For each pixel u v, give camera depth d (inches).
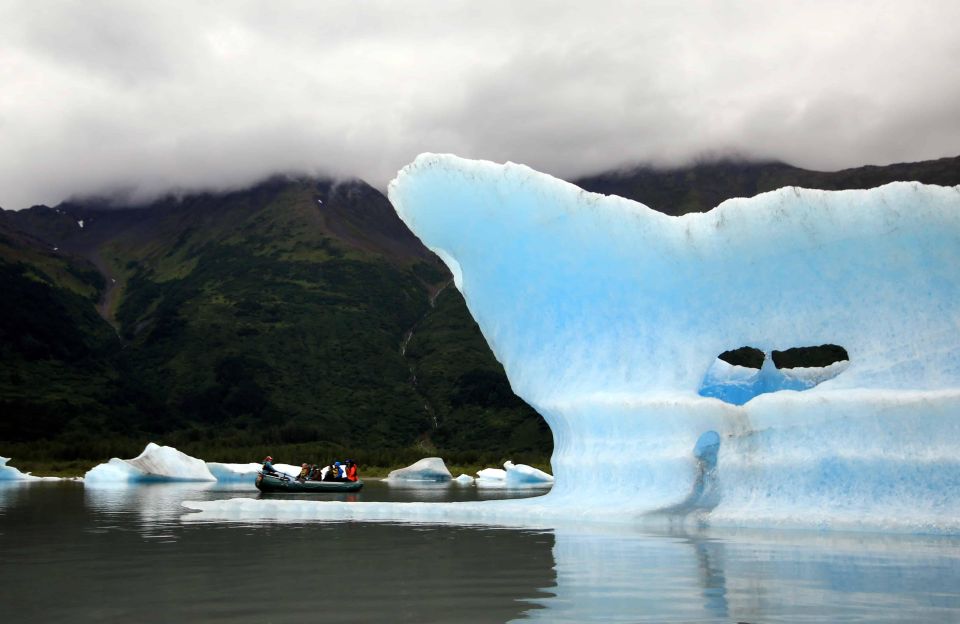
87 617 226.7
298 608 237.1
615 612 229.6
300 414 3973.9
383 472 2417.6
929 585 267.7
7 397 3378.4
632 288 520.7
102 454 2578.7
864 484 420.2
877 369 442.3
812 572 293.1
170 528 477.4
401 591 262.8
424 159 562.3
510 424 3789.4
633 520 461.1
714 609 233.1
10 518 573.9
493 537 409.7
